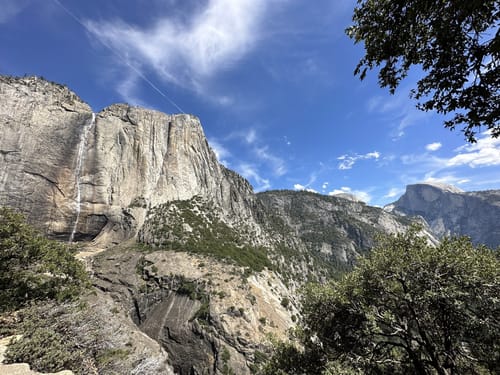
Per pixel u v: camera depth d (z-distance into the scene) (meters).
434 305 10.16
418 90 5.98
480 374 10.01
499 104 5.01
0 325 10.62
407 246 11.72
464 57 5.14
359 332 11.62
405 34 5.62
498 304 9.17
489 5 4.47
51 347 10.44
